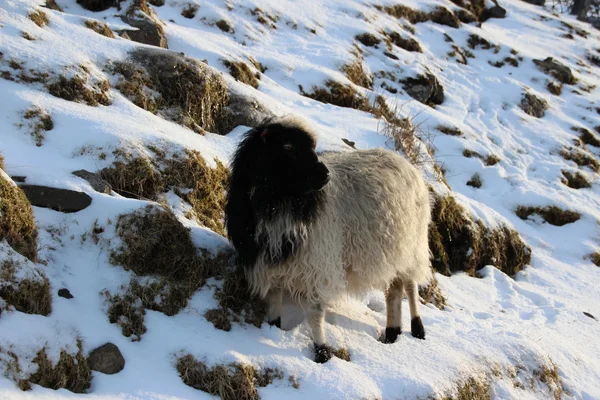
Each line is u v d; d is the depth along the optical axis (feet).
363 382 8.63
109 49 11.84
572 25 36.32
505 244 14.29
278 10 20.93
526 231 16.06
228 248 9.53
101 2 15.16
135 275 8.80
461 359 9.52
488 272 13.60
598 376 10.71
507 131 21.03
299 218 8.55
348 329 9.64
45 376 7.63
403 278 10.01
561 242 16.10
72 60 11.17
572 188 18.88
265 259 8.75
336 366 8.78
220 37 17.76
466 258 13.46
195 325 8.71
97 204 9.20
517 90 23.81
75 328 8.09
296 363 8.67
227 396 8.17
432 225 12.96
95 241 8.93
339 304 10.05
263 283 8.96
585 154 20.88
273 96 15.19
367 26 22.53
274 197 8.53
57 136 10.09
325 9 22.81
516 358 10.03
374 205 9.23
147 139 10.31
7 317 7.77
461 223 13.52
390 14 25.18
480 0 33.32
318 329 8.91
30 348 7.66
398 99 19.65
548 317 12.43
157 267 8.96
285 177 8.46
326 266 8.77
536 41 31.53
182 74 12.07
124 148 9.98
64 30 11.98
